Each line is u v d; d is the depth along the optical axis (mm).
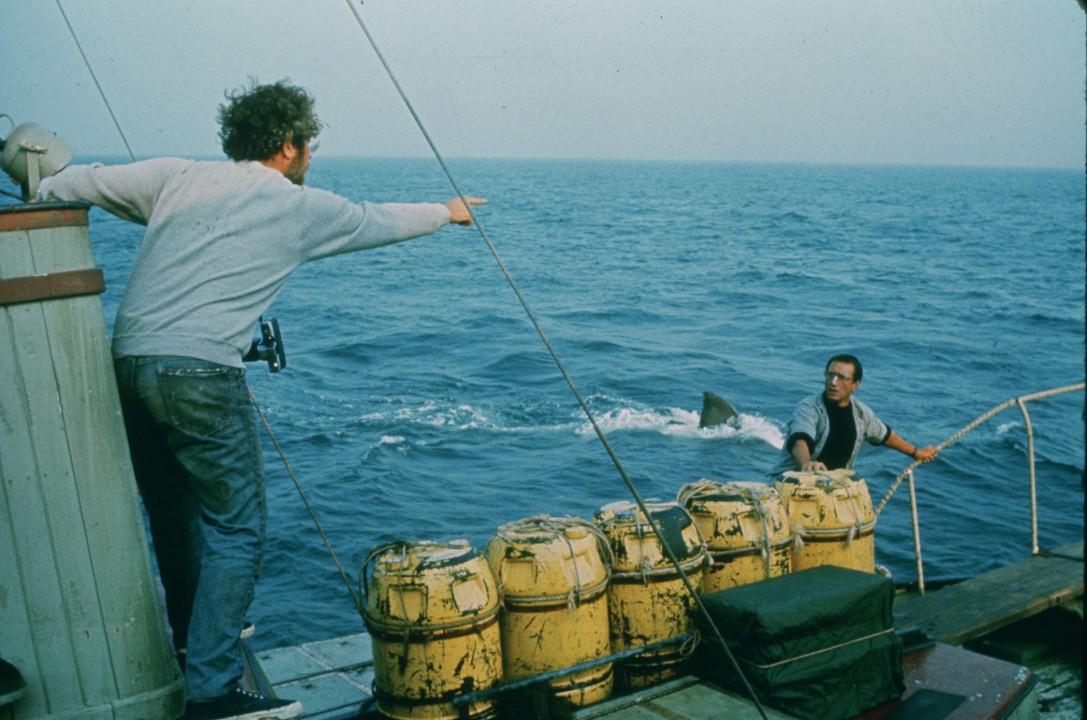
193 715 2775
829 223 89812
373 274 46062
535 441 16516
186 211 2865
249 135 2980
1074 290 43250
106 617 2689
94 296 2680
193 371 2779
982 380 23375
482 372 22953
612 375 22500
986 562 11008
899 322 32812
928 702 3850
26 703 2623
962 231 82250
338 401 19422
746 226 85000
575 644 3693
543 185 180375
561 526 3834
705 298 38469
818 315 34281
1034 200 153750
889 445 6422
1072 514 12812
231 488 2939
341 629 8883
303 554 10758
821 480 4590
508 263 51344
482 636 3486
